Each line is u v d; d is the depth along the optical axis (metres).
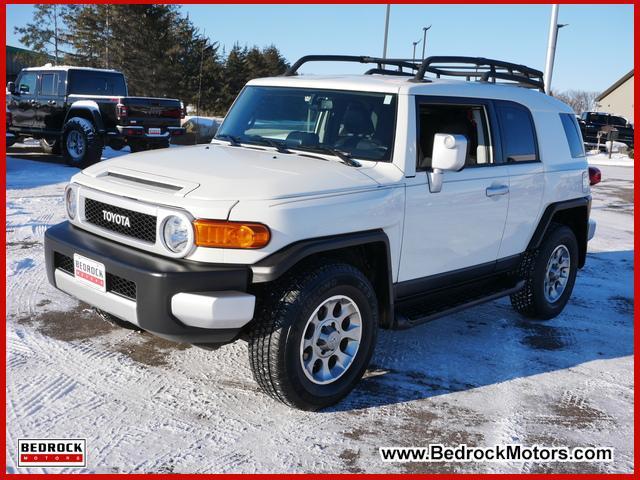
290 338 3.34
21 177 11.70
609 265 7.83
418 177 4.02
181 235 3.23
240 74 49.31
